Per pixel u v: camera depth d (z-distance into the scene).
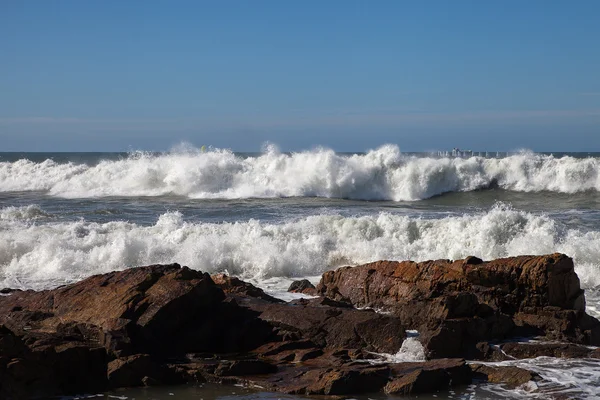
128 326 13.42
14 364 11.38
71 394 11.96
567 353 13.98
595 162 47.81
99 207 41.38
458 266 16.73
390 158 49.06
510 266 16.09
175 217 32.28
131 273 15.48
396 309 15.41
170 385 12.52
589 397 11.65
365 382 12.13
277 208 40.94
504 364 13.54
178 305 14.08
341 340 14.23
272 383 12.30
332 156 49.22
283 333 14.49
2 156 170.62
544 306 15.56
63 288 15.77
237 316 14.88
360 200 47.25
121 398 11.78
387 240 27.81
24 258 25.16
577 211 38.59
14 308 15.33
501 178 49.50
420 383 12.06
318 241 27.23
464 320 14.29
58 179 53.31
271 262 24.72
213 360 13.45
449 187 49.41
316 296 18.70
